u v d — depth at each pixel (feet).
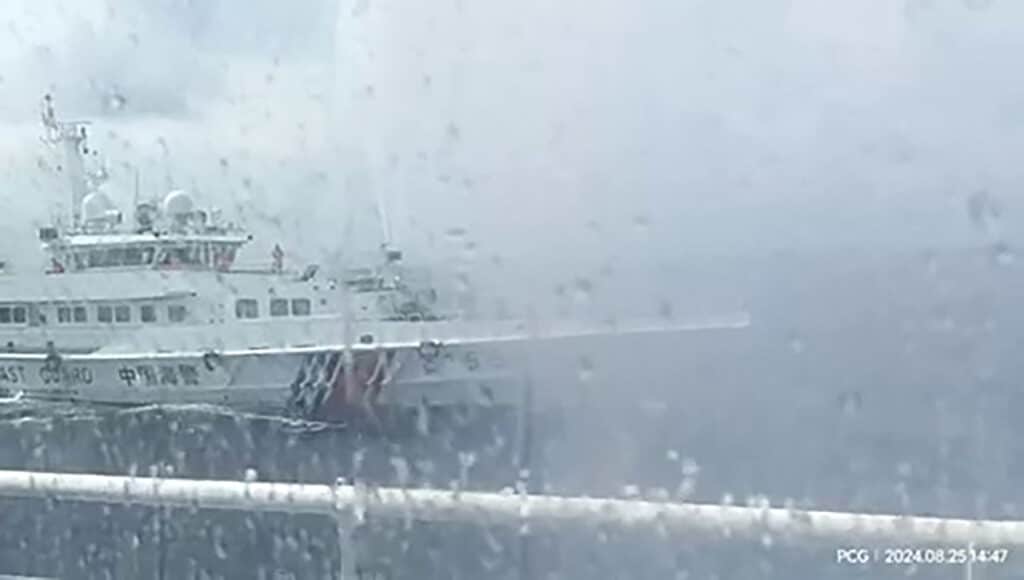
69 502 9.14
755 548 7.31
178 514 8.89
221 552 8.94
